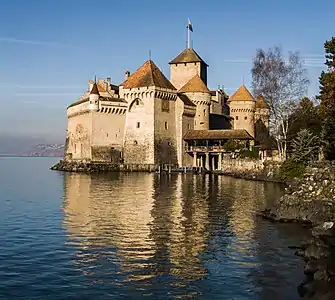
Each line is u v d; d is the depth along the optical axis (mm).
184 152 107625
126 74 118500
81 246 24953
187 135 107125
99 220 33375
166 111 106250
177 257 22484
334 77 49156
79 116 110062
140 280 18906
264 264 20953
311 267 19250
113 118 104812
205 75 128750
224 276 19297
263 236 27188
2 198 49188
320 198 33406
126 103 106000
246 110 123375
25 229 30062
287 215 32812
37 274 19844
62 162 119875
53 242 26000
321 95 53156
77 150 110500
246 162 86250
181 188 59062
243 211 37531
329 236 24781
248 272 19797
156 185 64062
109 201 44938
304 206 32750
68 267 20859
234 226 30594
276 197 47688
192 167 102000
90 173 96375
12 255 23125
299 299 16344
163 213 36594
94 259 22203
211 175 89000
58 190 58312
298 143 67500
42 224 31953
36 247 24828
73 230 29547
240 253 23156
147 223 31969
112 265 21141
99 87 108062
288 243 25219
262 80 71188
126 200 45656
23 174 102625
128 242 25859
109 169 102000
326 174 36219
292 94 71062
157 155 103438
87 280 18969
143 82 104500
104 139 103688
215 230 29234
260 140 110625
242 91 124875
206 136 103562
